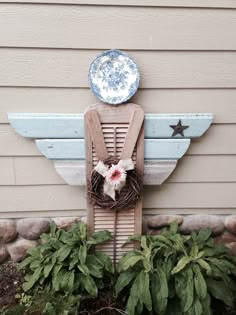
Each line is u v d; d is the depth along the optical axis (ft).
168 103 6.48
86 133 6.29
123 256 6.63
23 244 7.28
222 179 7.07
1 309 6.26
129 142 6.35
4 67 6.08
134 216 6.87
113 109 6.19
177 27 6.05
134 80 6.11
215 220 7.32
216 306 6.43
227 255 6.77
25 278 6.70
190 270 5.91
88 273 6.11
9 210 7.06
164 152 6.59
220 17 6.03
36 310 5.87
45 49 6.04
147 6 5.90
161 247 6.33
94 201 6.58
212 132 6.72
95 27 5.97
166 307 5.93
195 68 6.30
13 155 6.66
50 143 6.43
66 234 6.78
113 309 6.32
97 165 6.25
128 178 6.48
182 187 7.12
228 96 6.50
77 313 6.04
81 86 6.29
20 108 6.35
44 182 6.92
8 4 5.75
